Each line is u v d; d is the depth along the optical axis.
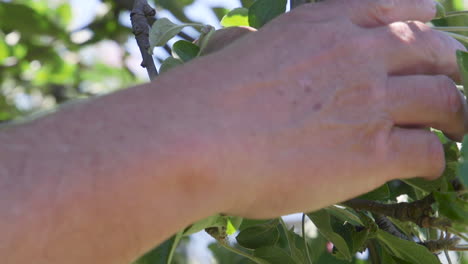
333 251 0.71
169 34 0.67
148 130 0.50
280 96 0.52
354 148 0.53
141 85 0.52
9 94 1.36
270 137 0.51
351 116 0.53
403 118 0.55
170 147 0.49
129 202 0.48
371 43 0.55
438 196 0.59
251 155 0.51
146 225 0.49
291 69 0.53
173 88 0.51
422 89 0.55
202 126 0.50
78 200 0.48
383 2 0.58
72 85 1.42
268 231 0.71
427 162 0.55
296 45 0.54
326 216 0.66
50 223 0.48
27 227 0.47
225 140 0.50
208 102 0.51
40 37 1.35
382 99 0.54
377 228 0.68
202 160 0.49
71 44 1.33
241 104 0.52
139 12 0.74
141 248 0.50
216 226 0.67
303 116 0.52
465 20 0.87
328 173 0.52
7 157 0.48
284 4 0.70
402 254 0.67
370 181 0.54
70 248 0.48
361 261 0.88
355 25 0.56
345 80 0.54
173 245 0.64
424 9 0.59
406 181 0.63
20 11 1.28
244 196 0.51
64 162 0.48
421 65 0.56
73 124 0.50
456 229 0.61
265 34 0.55
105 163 0.48
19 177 0.48
